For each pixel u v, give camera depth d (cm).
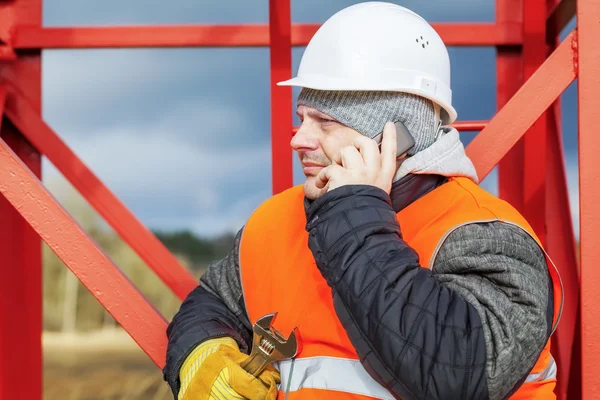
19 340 263
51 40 259
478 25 265
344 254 122
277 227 153
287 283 144
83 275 178
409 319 117
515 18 265
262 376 140
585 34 168
